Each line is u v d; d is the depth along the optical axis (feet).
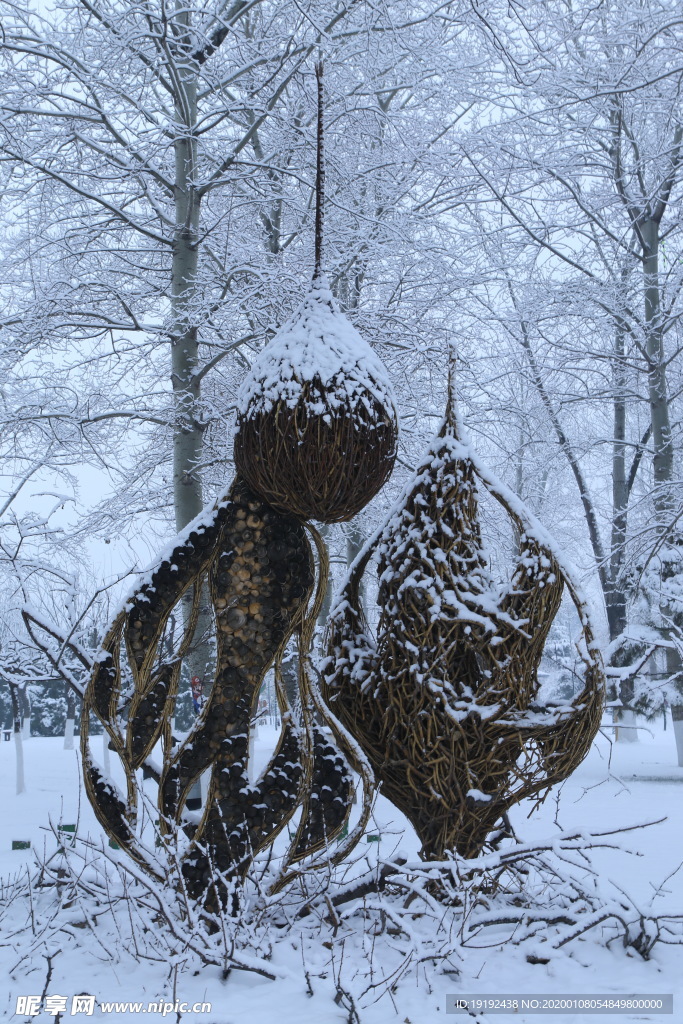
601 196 54.19
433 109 42.06
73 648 18.40
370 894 16.56
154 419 32.48
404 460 38.81
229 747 15.01
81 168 35.32
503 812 15.93
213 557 15.39
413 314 40.40
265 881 15.40
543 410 55.93
